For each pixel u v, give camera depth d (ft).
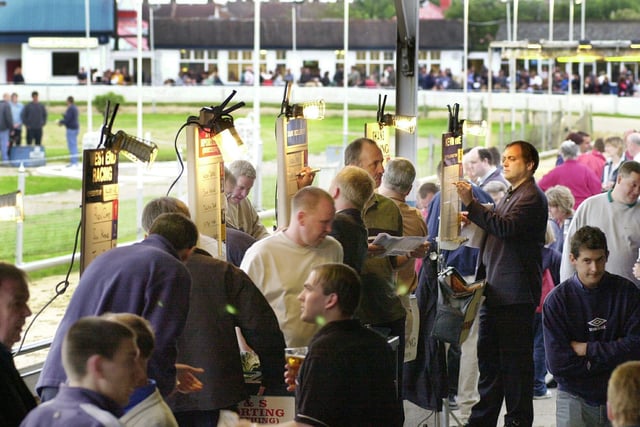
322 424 17.78
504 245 30.91
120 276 19.84
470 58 271.90
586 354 24.94
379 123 34.35
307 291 18.57
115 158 22.66
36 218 76.28
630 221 31.27
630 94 216.95
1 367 16.85
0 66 211.00
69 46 200.23
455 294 29.37
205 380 22.12
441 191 30.32
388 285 28.12
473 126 34.09
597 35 278.46
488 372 31.40
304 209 23.75
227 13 245.65
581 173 57.36
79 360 14.64
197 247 23.11
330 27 252.21
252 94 206.80
